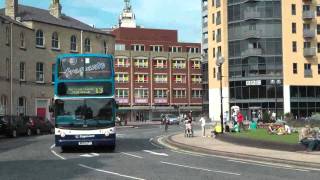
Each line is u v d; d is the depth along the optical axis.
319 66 90.12
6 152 26.03
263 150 26.16
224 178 15.26
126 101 121.00
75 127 24.91
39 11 69.12
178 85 125.94
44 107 64.50
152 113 122.69
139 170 17.53
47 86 64.94
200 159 22.44
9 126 41.69
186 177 15.47
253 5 90.12
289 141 27.42
